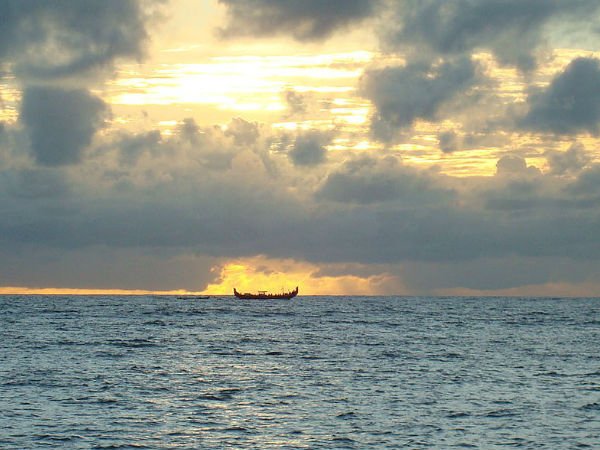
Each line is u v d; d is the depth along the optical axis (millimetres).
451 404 61094
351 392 67000
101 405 59906
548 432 51438
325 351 103688
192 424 53625
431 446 47938
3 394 64062
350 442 48938
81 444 47875
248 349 106750
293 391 67500
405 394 65875
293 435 50750
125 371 80125
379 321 184250
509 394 65750
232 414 57062
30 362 86875
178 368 83375
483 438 49844
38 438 49125
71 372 78438
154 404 60688
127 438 49500
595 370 82125
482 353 100750
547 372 80375
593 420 54969
